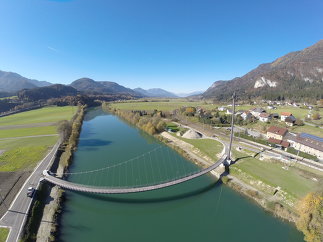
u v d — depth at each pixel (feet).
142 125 423.64
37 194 157.48
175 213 152.56
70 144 289.94
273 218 145.07
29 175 189.16
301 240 124.47
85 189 161.17
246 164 215.31
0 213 133.08
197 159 253.03
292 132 325.62
